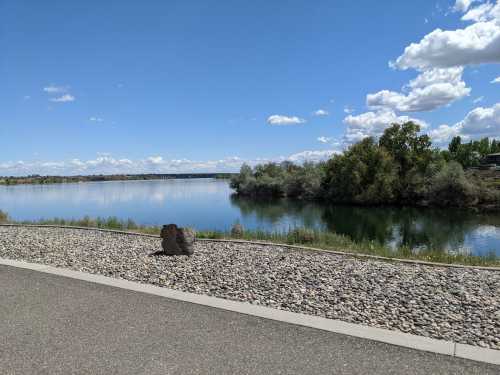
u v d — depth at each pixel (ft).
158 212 122.42
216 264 26.48
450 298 18.65
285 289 20.01
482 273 24.95
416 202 161.17
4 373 10.77
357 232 89.25
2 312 15.46
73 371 10.89
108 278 20.71
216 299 17.17
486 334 14.06
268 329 13.80
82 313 15.33
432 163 167.12
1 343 12.67
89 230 48.14
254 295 18.84
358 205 162.30
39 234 43.86
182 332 13.51
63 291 18.28
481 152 329.31
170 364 11.27
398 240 76.43
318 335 13.29
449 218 116.37
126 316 15.01
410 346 12.46
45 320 14.60
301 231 41.86
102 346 12.42
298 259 28.68
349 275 23.31
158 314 15.24
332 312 16.40
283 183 205.36
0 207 137.49
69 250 32.24
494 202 139.64
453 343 12.80
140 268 24.97
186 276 22.79
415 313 16.30
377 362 11.39
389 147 180.24
